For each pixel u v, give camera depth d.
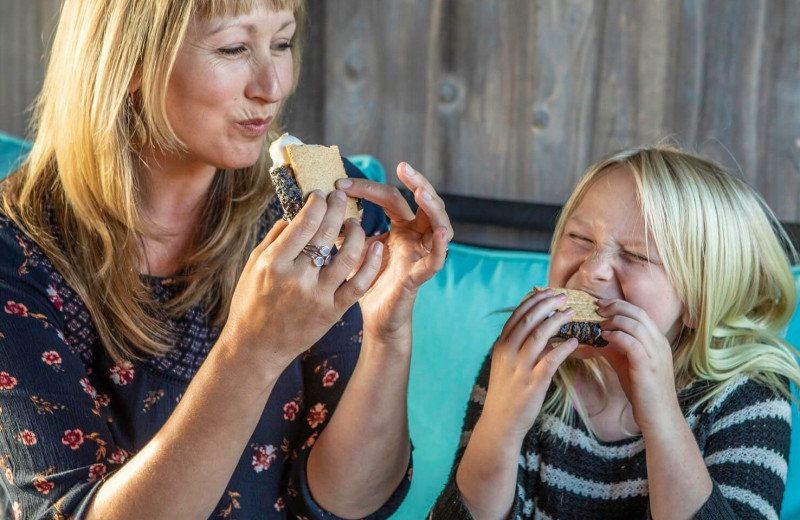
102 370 1.20
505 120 2.00
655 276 1.29
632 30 1.90
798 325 1.54
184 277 1.22
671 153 1.40
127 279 1.19
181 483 0.97
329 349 1.29
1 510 1.30
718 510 1.17
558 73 1.95
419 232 1.10
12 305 1.13
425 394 1.62
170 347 1.21
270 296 0.90
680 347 1.39
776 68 1.83
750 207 1.39
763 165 1.87
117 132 1.15
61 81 1.17
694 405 1.33
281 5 1.09
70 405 1.11
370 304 1.12
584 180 1.40
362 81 2.07
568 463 1.36
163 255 1.24
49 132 1.23
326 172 1.04
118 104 1.12
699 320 1.34
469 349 1.63
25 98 2.32
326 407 1.28
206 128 1.10
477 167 2.03
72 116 1.16
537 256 1.68
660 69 1.89
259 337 0.93
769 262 1.42
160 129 1.11
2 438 1.09
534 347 1.17
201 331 1.23
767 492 1.25
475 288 1.66
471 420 1.44
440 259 1.04
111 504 1.00
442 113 2.04
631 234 1.30
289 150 1.03
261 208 1.27
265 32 1.09
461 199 1.91
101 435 1.12
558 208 1.88
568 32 1.94
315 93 2.10
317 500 1.23
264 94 1.09
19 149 1.85
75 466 1.08
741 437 1.30
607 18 1.91
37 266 1.16
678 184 1.32
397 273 1.08
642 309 1.26
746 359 1.35
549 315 1.20
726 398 1.33
